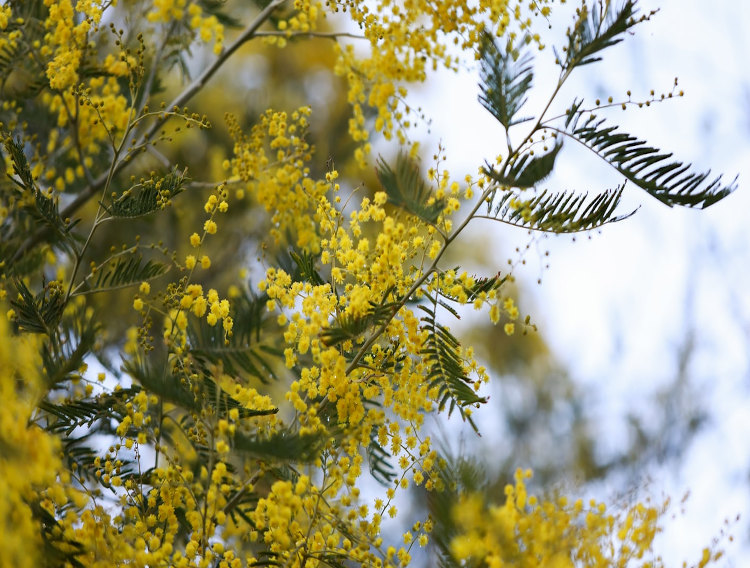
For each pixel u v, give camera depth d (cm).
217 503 125
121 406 129
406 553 125
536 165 121
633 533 122
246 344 126
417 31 140
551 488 123
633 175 124
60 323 129
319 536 125
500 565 119
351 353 130
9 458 119
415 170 122
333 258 131
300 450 121
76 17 143
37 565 120
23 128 142
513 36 135
